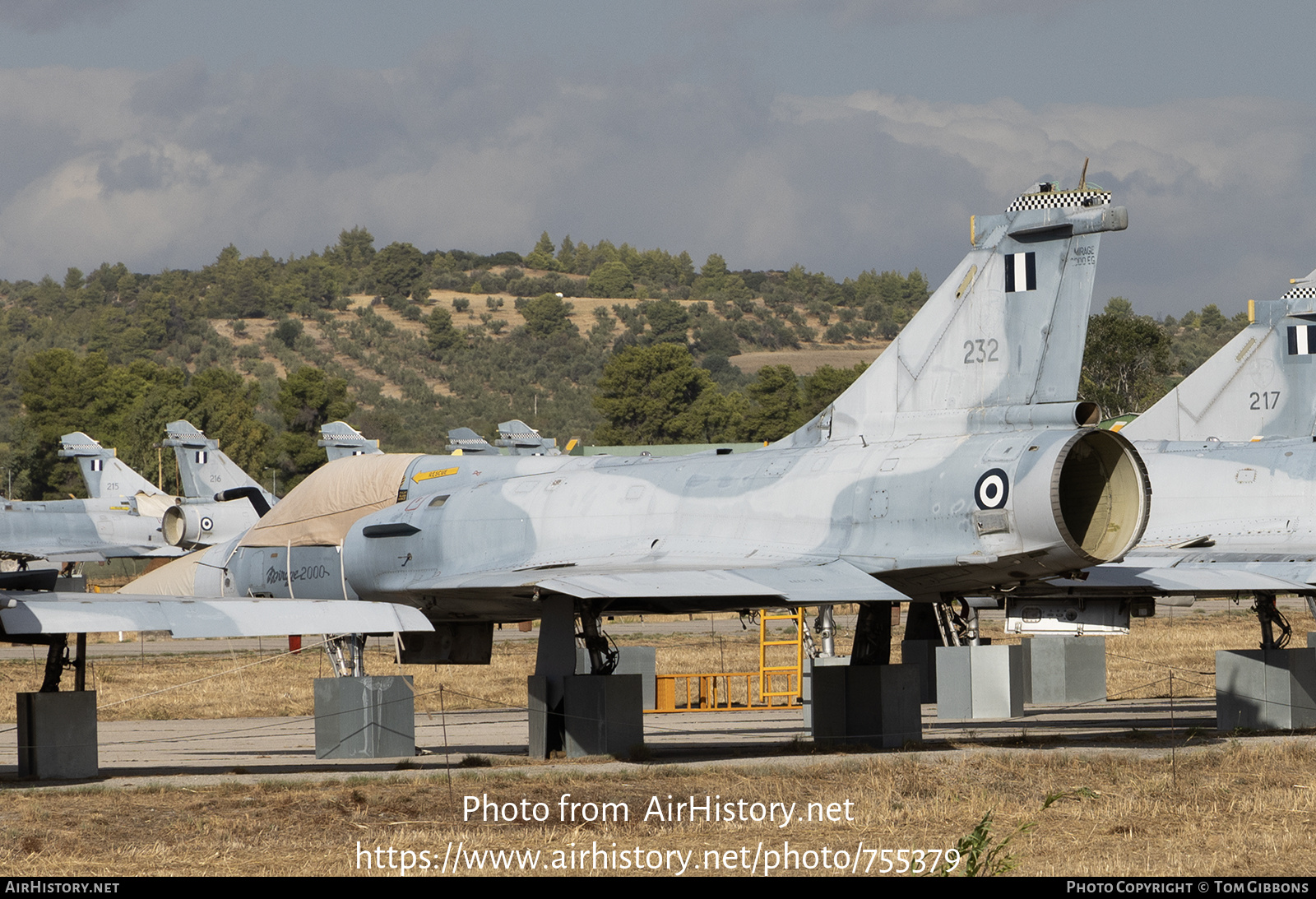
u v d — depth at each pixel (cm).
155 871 3616
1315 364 8469
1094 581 6181
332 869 3631
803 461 5803
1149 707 8444
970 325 5697
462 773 5150
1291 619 16562
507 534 6234
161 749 6675
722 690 10225
